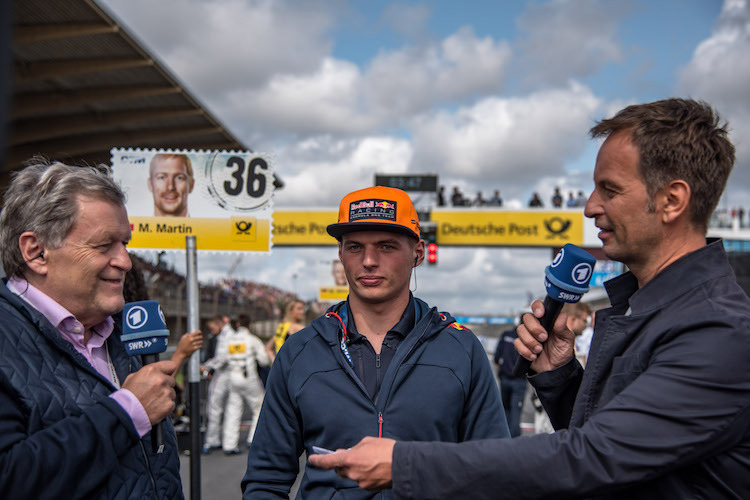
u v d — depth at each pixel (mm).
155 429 1673
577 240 24094
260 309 36688
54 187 1547
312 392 1826
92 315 1637
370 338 1949
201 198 3854
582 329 6016
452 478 1120
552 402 1638
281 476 1884
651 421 1077
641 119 1247
